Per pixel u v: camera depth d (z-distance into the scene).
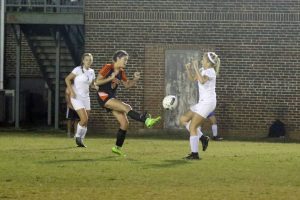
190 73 35.69
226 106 60.81
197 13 60.91
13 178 26.52
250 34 60.72
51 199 21.52
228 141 54.50
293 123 60.72
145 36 61.31
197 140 34.91
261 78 60.78
